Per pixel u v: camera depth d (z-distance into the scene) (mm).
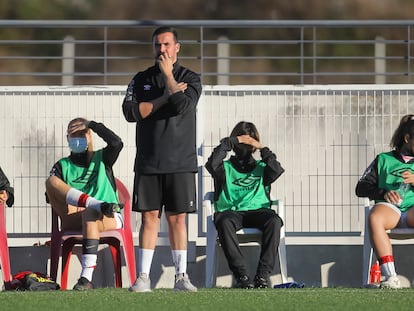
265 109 41156
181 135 31344
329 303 27656
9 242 40031
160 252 39656
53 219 36688
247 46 96562
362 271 40062
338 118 41219
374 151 41188
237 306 26812
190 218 40031
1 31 93688
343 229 40906
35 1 97125
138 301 28000
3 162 40875
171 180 31375
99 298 28984
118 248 37469
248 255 39781
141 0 99188
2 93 40969
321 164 41062
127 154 40906
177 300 28344
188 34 96375
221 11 99062
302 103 41188
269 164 37750
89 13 98250
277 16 99000
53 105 41000
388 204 35844
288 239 40062
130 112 31109
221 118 41062
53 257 36562
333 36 96062
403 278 39719
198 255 39812
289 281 40000
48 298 29031
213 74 41594
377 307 26672
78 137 36094
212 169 37469
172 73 31406
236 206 37562
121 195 37438
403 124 37281
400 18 99688
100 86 41125
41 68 93625
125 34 95375
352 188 41031
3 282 37125
